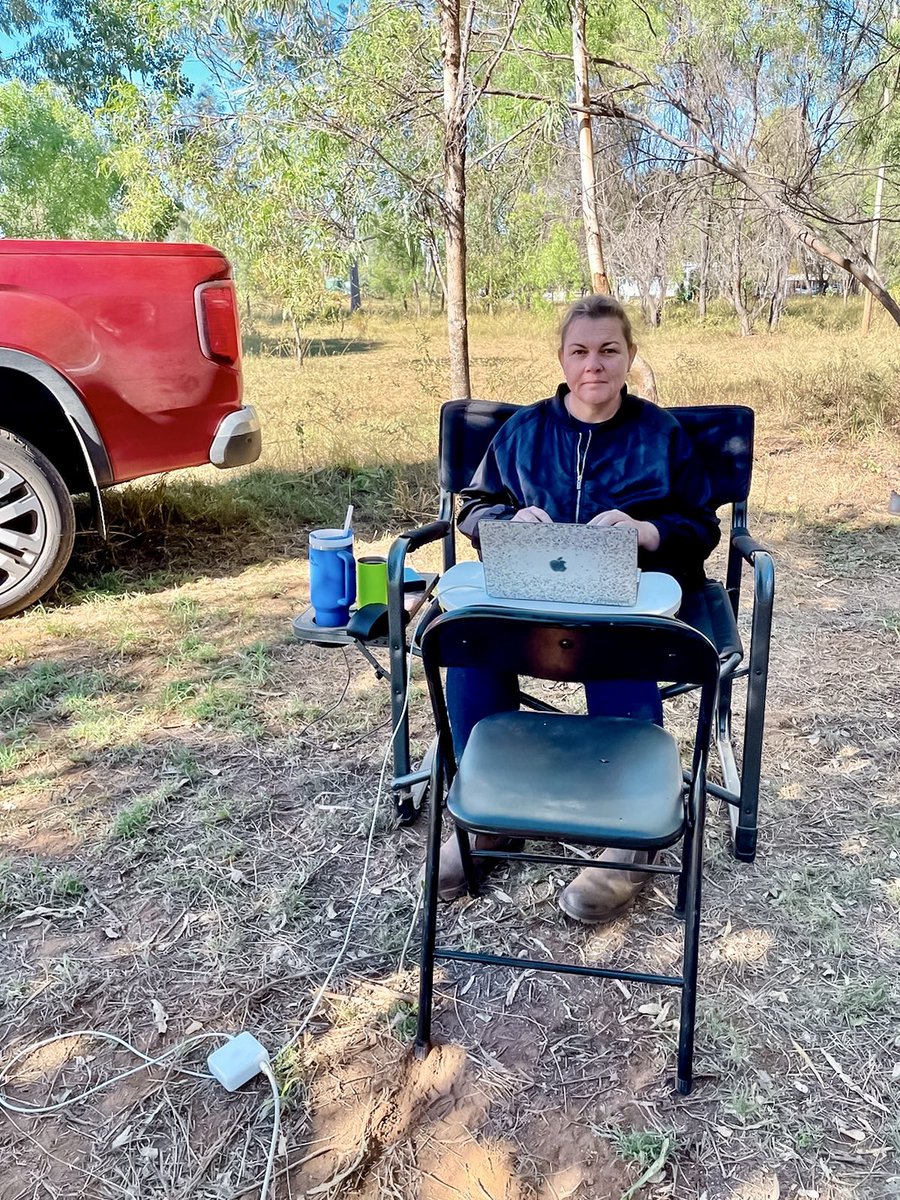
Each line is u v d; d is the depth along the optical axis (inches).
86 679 133.5
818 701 126.8
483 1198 60.4
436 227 242.8
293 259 307.9
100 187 560.4
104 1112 66.7
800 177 254.2
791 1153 62.8
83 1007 76.0
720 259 794.2
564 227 612.1
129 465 157.4
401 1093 68.3
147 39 266.5
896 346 471.2
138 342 154.3
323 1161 62.9
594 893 83.7
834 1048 71.0
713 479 106.2
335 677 135.8
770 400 327.3
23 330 144.5
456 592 75.5
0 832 98.4
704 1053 70.8
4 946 82.5
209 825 99.5
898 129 279.1
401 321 940.0
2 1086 68.8
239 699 126.7
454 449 113.3
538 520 86.2
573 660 61.4
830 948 81.1
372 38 229.6
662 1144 63.2
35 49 560.4
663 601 71.9
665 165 313.3
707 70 258.7
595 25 279.4
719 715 109.9
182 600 163.6
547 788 69.5
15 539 152.8
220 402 165.6
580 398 92.2
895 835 96.6
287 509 219.5
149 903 88.0
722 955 80.9
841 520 212.7
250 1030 73.9
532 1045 72.3
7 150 544.1
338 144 236.1
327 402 363.3
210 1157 63.3
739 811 91.7
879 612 158.4
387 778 108.9
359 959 81.4
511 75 266.7
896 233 611.2
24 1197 60.5
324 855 95.0
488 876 91.7
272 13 226.1
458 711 90.4
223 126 278.8
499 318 830.5
